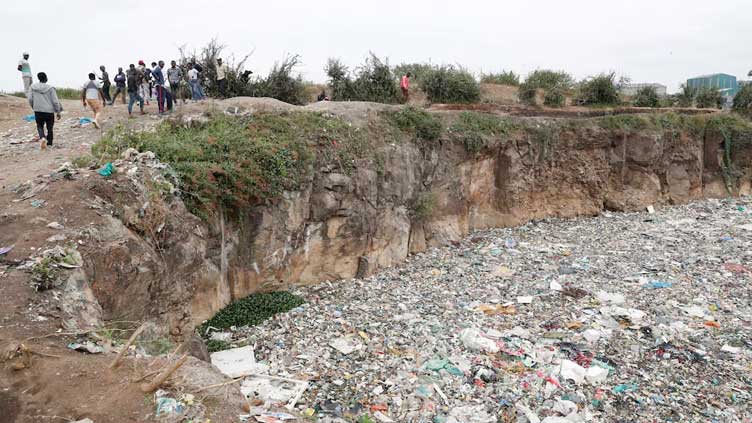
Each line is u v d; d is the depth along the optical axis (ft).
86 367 18.20
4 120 58.54
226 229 38.88
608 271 48.55
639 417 26.35
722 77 114.01
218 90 68.18
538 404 27.20
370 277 49.52
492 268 50.57
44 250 23.41
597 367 30.14
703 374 30.17
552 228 67.26
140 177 31.30
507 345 33.42
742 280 45.14
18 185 29.91
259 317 38.55
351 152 49.03
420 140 57.41
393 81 77.25
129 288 25.43
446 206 60.80
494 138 64.95
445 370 30.48
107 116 55.83
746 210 75.66
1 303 20.04
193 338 29.99
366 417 25.63
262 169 40.45
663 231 63.93
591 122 75.10
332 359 32.40
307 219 45.09
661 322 36.78
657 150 77.36
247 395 27.45
